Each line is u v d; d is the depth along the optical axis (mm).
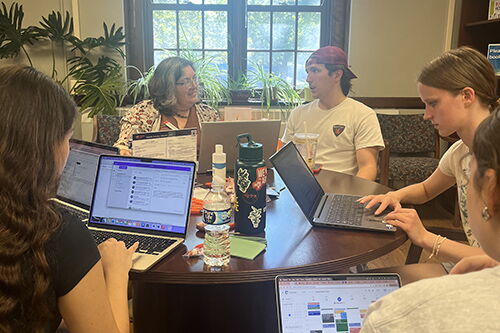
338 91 2438
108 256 1036
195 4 3922
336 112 2432
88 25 3766
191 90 2479
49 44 3770
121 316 963
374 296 988
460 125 1368
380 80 3984
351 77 2430
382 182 3330
